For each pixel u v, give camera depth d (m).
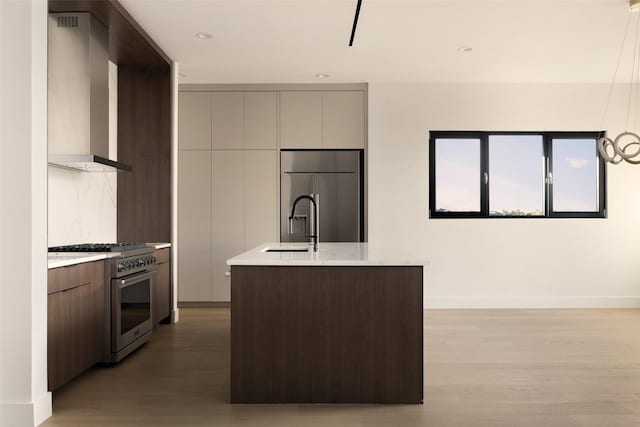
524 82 6.35
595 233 6.38
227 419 2.73
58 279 3.01
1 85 2.71
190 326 5.21
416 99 6.34
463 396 3.10
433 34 4.57
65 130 3.90
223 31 4.48
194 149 6.34
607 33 4.55
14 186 2.69
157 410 2.87
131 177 5.31
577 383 3.35
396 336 2.98
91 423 2.69
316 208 3.92
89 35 3.87
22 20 2.72
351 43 4.79
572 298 6.34
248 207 6.34
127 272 3.94
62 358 3.06
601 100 6.39
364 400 2.97
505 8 3.99
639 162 4.22
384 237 6.30
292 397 2.98
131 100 5.32
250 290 2.98
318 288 2.98
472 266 6.35
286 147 6.34
